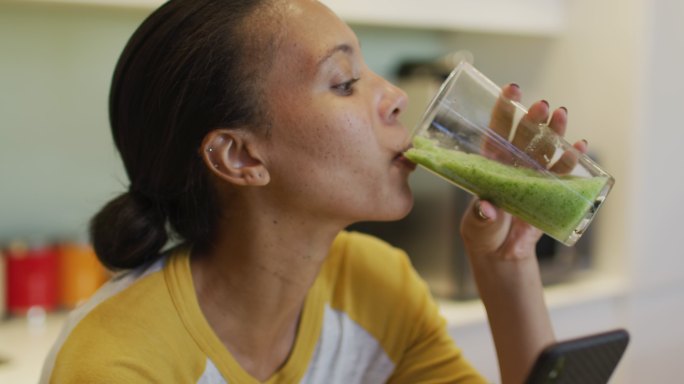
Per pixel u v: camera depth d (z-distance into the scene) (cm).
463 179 86
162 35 86
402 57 256
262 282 89
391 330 106
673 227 248
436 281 210
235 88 83
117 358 78
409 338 108
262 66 83
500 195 86
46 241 191
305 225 87
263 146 84
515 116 87
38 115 192
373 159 84
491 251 101
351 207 85
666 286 249
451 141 87
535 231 100
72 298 185
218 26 83
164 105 86
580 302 223
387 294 106
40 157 193
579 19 246
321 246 89
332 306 103
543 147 87
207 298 90
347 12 195
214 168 85
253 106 83
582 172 87
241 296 89
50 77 192
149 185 91
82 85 197
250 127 84
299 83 83
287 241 88
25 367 148
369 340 104
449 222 204
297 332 97
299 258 89
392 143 85
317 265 90
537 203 85
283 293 90
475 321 194
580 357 64
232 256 89
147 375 79
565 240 88
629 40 233
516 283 101
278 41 83
